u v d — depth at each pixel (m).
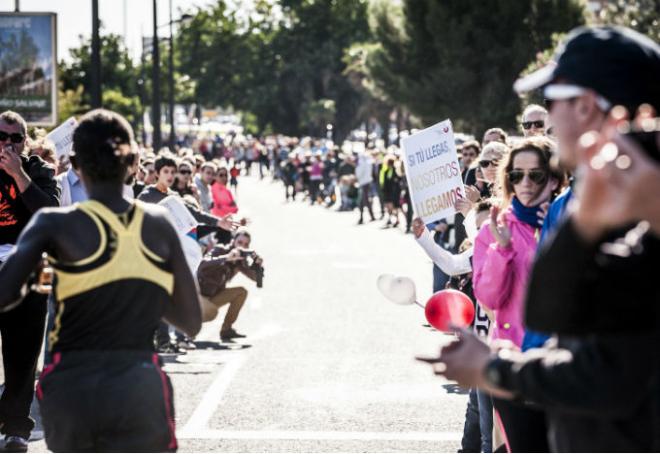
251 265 19.98
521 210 9.07
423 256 38.12
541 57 59.03
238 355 18.50
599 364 4.12
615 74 4.46
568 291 4.16
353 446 12.30
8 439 12.26
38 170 12.84
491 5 86.25
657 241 4.09
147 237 6.75
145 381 6.59
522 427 7.80
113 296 6.62
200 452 12.02
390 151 53.94
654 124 4.09
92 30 37.84
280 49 184.75
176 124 156.50
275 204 76.44
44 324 12.42
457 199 14.16
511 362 4.50
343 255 38.50
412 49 91.06
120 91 139.62
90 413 6.53
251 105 187.00
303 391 15.40
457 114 88.12
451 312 7.82
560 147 4.63
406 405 14.49
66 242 6.63
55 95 47.81
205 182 25.86
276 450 12.13
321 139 176.50
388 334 20.72
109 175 6.80
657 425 4.23
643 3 58.53
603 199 4.04
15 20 47.56
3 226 12.67
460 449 11.80
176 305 6.95
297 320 22.70
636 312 4.08
